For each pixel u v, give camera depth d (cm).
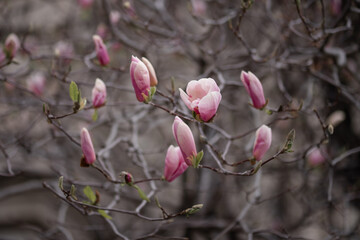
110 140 186
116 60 236
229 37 268
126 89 185
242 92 270
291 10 213
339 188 238
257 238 246
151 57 254
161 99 175
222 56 240
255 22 266
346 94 190
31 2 295
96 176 273
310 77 203
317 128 247
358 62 230
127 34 257
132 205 284
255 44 267
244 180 265
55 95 222
